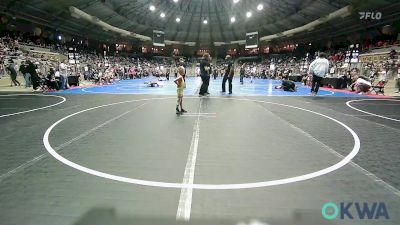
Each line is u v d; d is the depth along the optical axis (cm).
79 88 2073
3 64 2230
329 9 3125
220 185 371
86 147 542
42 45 3672
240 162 463
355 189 362
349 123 805
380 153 517
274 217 294
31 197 333
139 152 513
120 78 3681
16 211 302
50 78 1806
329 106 1169
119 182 378
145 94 1631
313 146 563
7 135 634
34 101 1262
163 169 429
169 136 637
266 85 2666
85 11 3544
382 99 1459
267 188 363
